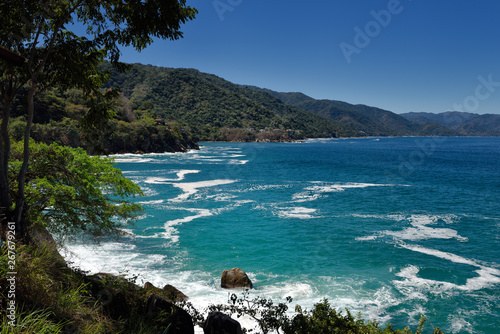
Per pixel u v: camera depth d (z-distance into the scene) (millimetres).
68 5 7465
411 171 72438
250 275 17656
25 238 7430
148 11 7523
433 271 18422
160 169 69000
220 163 84625
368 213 32656
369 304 14672
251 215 31156
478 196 42750
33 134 71625
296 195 42188
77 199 12227
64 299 4594
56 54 7848
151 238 23344
